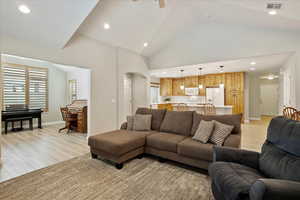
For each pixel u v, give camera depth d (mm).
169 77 9102
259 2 2738
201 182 2219
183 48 5395
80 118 5039
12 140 4211
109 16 3543
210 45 4863
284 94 5539
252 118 8484
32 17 2701
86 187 2090
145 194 1952
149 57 6277
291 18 2994
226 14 3953
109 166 2697
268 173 1552
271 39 3932
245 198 1214
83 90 6516
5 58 5184
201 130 2713
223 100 7461
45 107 6309
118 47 4965
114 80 4879
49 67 6453
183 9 4129
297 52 3633
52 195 1922
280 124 1713
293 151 1426
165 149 2756
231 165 1680
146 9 3652
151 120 3621
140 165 2748
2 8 2459
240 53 4371
